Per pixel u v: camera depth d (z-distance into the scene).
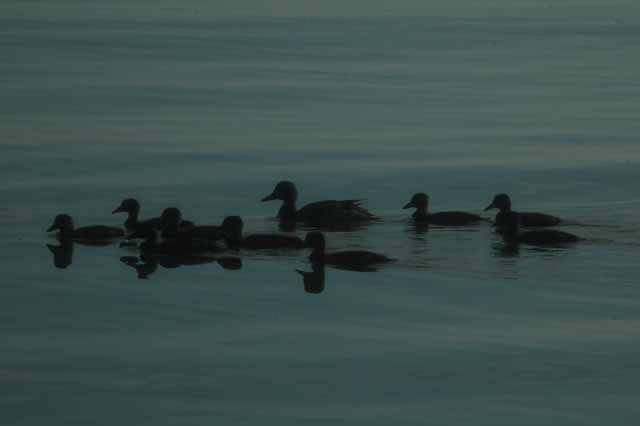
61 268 21.02
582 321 18.34
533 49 54.12
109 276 20.56
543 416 15.05
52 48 51.84
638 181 28.30
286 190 25.16
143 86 41.91
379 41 56.03
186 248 21.97
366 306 18.98
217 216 25.33
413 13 67.81
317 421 14.85
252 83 43.12
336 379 16.06
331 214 24.66
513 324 18.20
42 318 18.34
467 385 15.92
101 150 30.91
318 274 20.67
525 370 16.42
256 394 15.61
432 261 21.45
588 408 15.27
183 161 29.92
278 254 21.94
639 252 22.02
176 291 19.72
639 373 16.34
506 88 42.97
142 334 17.70
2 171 28.47
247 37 56.53
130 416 14.96
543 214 24.33
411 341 17.47
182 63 48.19
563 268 21.02
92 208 25.55
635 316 18.56
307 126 34.97
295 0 74.19
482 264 21.25
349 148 31.84
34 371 16.25
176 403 15.32
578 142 32.88
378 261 21.33
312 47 53.53
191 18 64.38
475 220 24.42
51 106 37.50
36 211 25.12
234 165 29.66
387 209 26.03
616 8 71.81
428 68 47.94
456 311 18.77
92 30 58.31
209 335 17.66
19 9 67.94
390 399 15.50
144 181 27.86
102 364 16.50
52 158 29.86
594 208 25.83
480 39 57.50
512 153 31.36
